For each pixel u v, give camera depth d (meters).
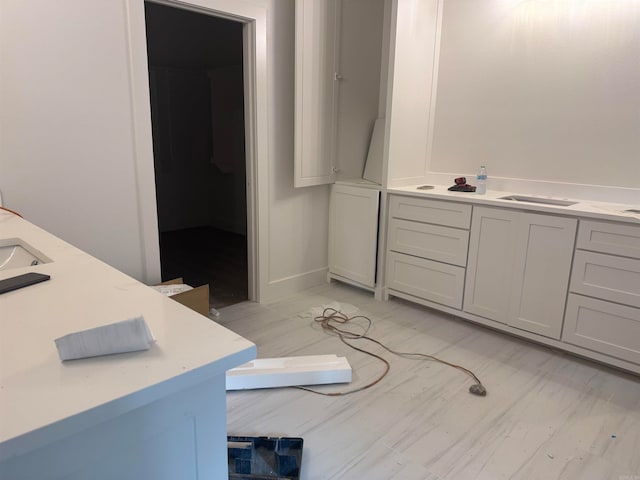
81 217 2.30
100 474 0.69
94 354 0.76
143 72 2.38
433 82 3.31
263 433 1.84
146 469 0.75
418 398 2.10
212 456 0.83
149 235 2.57
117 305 0.98
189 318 0.92
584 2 2.57
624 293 2.21
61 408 0.62
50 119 2.12
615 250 2.21
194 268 4.13
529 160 2.94
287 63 3.12
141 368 0.73
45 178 2.16
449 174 3.37
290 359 2.34
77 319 0.90
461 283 2.88
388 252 3.27
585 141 2.67
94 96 2.24
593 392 2.16
